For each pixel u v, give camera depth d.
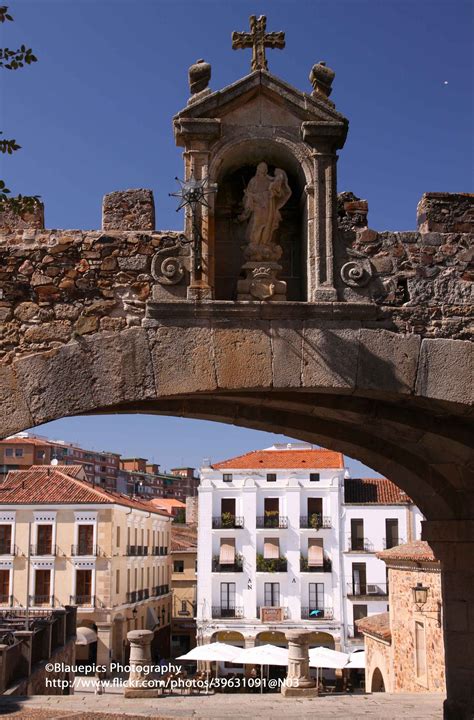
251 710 13.25
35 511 37.91
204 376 8.37
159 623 47.47
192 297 8.48
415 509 39.88
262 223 8.81
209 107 8.81
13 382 8.16
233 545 39.47
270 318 8.55
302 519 39.81
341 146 9.05
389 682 20.34
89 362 8.28
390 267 8.93
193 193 8.55
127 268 8.55
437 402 8.93
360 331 8.66
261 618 38.41
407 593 18.61
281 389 8.55
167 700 14.84
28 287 8.45
